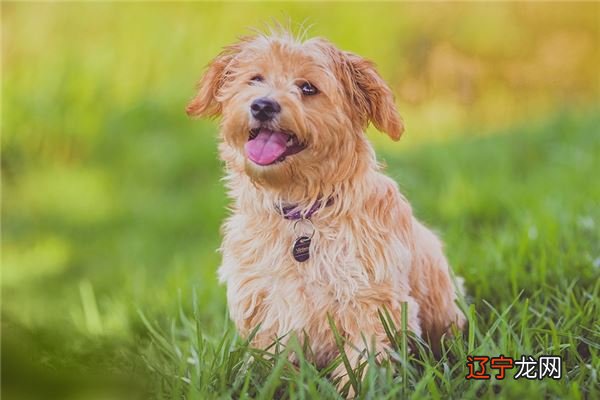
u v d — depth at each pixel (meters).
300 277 5.34
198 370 5.20
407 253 5.42
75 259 11.23
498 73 17.56
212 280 8.36
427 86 17.39
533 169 12.88
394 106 5.55
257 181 5.21
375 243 5.28
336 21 17.69
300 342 5.39
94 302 8.18
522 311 5.75
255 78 5.38
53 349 6.65
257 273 5.42
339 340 5.00
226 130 5.26
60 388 5.63
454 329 5.73
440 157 13.33
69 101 15.62
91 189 13.80
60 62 16.48
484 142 14.29
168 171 14.27
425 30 17.72
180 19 17.48
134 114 15.48
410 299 5.45
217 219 12.09
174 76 16.69
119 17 17.39
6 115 15.09
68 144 15.08
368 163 5.42
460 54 17.56
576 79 18.19
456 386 4.87
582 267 6.97
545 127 14.80
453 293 6.24
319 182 5.30
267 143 5.13
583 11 18.19
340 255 5.28
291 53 5.30
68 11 17.31
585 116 15.25
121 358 6.38
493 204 10.47
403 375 4.90
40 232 12.41
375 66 5.66
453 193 10.95
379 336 5.24
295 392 5.02
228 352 5.38
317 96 5.25
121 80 16.50
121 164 14.64
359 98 5.54
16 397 5.58
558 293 6.32
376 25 17.73
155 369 5.53
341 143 5.28
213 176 14.08
